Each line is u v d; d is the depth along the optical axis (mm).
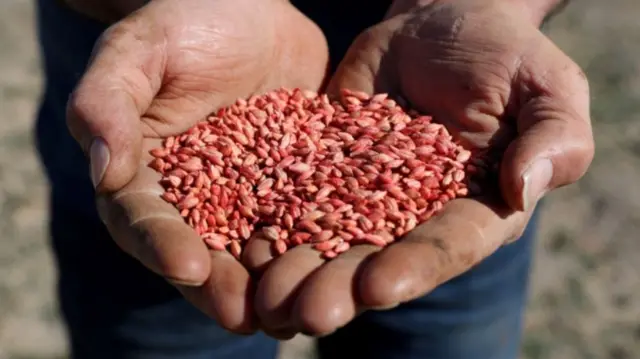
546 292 730
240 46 534
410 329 587
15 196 796
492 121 510
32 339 694
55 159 587
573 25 1096
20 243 757
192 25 518
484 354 603
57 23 580
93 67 488
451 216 469
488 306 587
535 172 460
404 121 530
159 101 519
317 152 519
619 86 966
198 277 437
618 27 1093
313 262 452
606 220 792
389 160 503
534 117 486
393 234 469
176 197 481
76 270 591
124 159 466
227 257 459
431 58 531
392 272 434
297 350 699
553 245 769
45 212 783
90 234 581
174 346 593
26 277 733
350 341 607
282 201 493
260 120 533
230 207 491
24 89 950
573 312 718
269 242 470
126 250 460
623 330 708
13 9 1114
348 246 461
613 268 750
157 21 510
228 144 517
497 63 507
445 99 526
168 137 523
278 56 560
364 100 547
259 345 607
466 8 532
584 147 467
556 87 493
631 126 905
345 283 437
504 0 538
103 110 469
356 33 596
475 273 575
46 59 594
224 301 441
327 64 578
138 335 592
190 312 583
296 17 567
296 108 543
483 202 478
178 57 514
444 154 507
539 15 545
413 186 489
